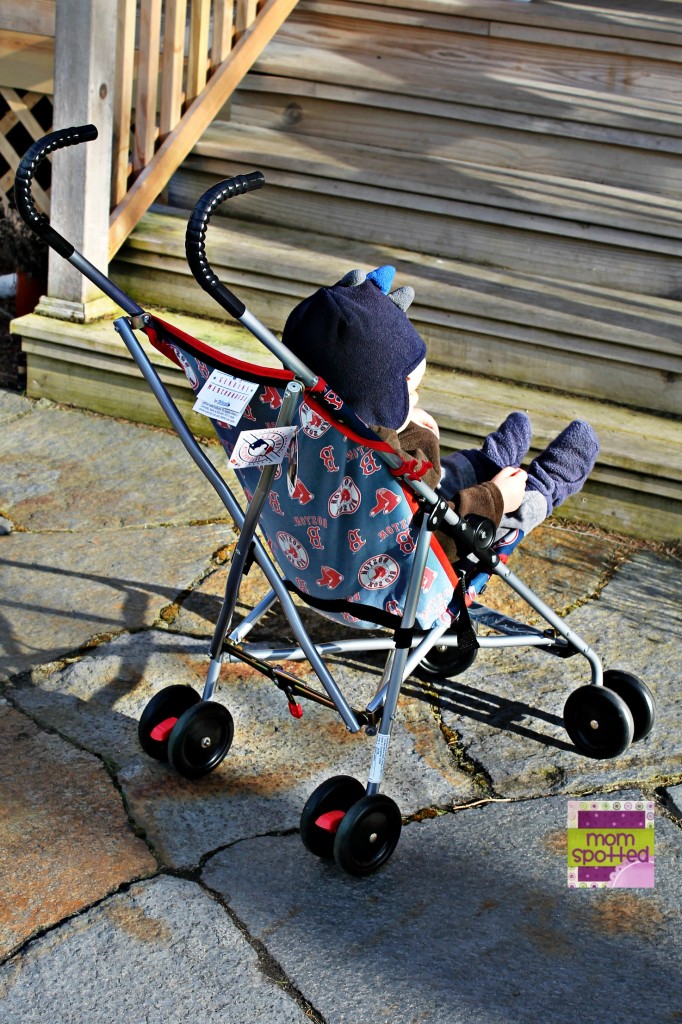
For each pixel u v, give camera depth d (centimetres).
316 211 542
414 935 252
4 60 546
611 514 430
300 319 259
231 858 271
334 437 246
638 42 543
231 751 309
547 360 469
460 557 290
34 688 330
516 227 505
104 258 501
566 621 377
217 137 565
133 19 483
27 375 515
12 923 248
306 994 235
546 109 530
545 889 268
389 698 271
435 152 562
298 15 590
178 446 484
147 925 249
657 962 248
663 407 456
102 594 379
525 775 307
